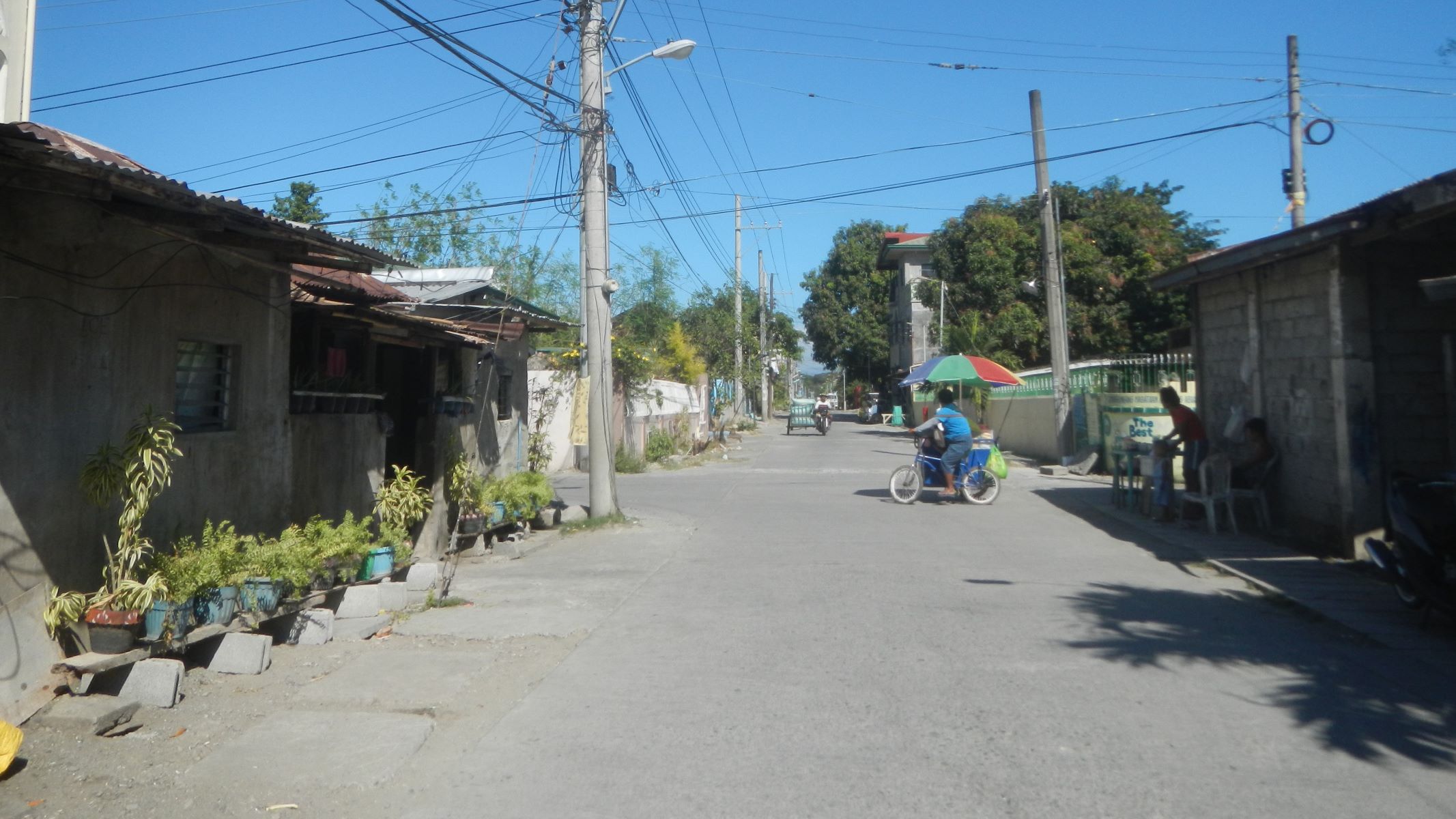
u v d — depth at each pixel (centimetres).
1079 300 3550
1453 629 766
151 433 615
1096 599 901
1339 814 448
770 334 5891
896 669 685
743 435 4478
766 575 1038
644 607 896
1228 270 1286
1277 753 523
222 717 589
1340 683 645
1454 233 970
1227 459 1257
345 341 1055
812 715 592
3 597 555
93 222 624
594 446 1452
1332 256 1062
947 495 1744
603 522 1423
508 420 1571
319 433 939
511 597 948
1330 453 1095
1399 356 1045
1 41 950
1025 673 672
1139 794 472
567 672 690
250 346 802
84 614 606
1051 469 2158
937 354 4272
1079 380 2303
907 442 3881
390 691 643
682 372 3353
